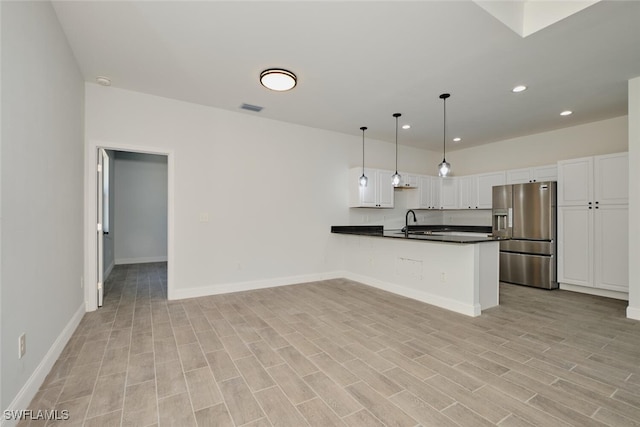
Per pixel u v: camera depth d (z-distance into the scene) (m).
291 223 4.97
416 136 5.73
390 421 1.65
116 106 3.65
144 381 2.04
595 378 2.09
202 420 1.66
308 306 3.75
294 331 2.93
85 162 3.48
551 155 5.29
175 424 1.62
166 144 3.96
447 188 6.66
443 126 5.08
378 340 2.72
